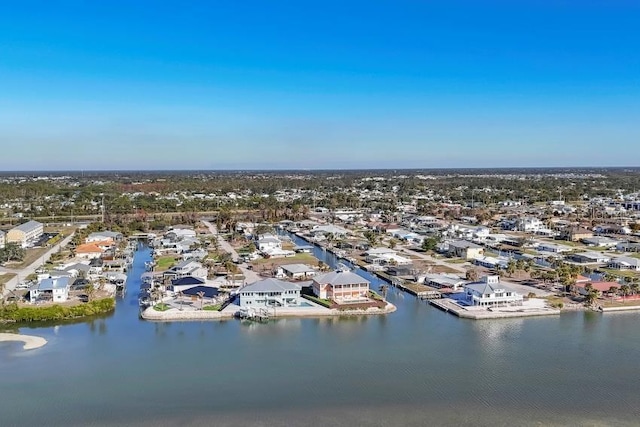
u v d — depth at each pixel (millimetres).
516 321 108562
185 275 138750
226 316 109688
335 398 73000
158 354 88812
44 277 132000
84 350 90438
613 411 69875
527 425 66438
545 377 79938
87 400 72000
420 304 122875
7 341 94500
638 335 99125
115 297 125438
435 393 74625
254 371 81812
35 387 75750
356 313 113312
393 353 89625
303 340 96250
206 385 76812
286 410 69688
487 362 85688
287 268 149250
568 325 105688
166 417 67750
